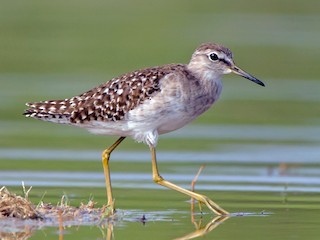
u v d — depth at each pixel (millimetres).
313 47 29672
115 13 33281
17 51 28625
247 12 34562
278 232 12930
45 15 32781
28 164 18031
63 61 27797
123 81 14492
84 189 15898
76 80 25906
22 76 26484
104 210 13891
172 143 20469
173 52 28672
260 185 16531
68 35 30500
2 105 23453
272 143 20469
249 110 23641
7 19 32062
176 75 14484
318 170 18000
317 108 23906
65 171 17453
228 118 22922
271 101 24578
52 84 25422
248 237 12672
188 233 12922
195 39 30156
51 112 14719
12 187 15906
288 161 18812
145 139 14570
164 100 14344
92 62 27797
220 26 32156
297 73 27438
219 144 20484
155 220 13703
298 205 14812
